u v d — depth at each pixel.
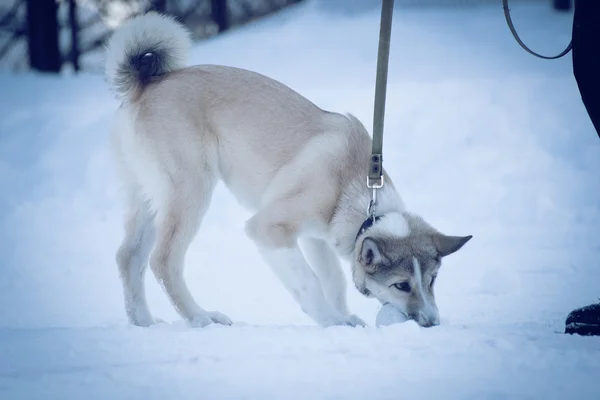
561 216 12.13
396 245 6.28
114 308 7.68
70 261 10.53
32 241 11.97
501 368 4.16
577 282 8.34
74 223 13.21
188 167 6.82
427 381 3.94
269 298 8.09
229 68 7.16
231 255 10.72
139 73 7.17
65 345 4.95
